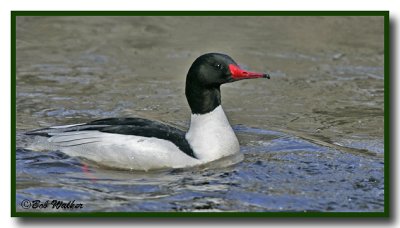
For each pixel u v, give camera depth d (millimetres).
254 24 22328
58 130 13023
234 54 19781
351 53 20203
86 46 20172
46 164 12258
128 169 12266
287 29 22000
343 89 17656
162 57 19531
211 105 12555
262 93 17406
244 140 14062
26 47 19875
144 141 12266
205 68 12344
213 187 11492
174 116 15578
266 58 19641
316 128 14977
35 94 16500
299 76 18531
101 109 15766
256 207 10742
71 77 17859
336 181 11859
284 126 15125
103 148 12297
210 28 21938
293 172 12219
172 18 22516
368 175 12141
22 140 13297
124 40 20750
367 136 14430
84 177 11859
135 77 18078
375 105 16547
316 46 20703
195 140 12531
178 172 12109
